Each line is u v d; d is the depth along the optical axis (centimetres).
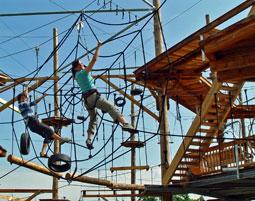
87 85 1027
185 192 1980
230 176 1733
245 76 1392
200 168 1956
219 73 1443
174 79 1766
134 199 2522
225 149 1812
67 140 1166
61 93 1314
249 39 1328
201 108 1831
